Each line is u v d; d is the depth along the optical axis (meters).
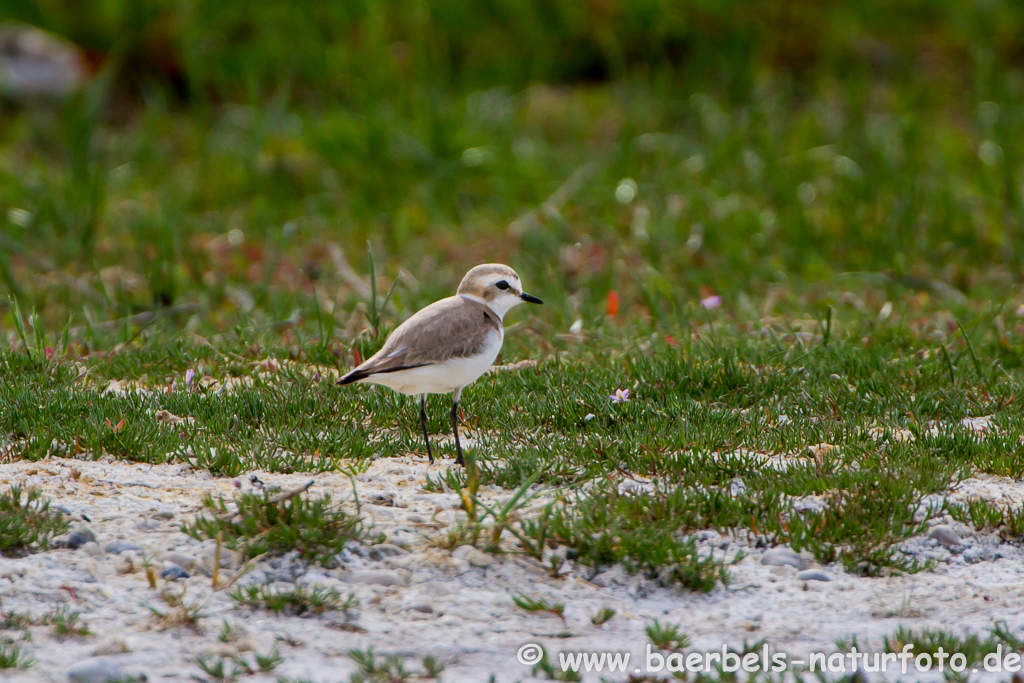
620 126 23.36
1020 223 17.11
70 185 18.84
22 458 8.62
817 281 16.50
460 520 7.62
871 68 26.48
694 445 8.76
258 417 9.87
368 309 14.32
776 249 17.66
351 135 21.06
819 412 10.09
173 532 7.36
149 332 13.66
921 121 21.72
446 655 6.22
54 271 16.14
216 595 6.72
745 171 20.44
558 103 24.89
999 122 20.70
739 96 24.58
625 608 6.85
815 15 27.64
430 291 15.62
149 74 26.64
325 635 6.38
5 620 6.31
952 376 10.80
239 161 21.53
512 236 18.08
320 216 19.55
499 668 6.09
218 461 8.51
